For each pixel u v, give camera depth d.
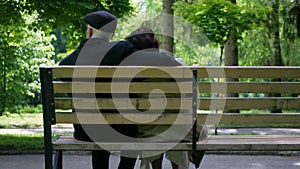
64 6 13.05
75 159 10.03
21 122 20.00
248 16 15.43
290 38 24.28
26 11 13.27
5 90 22.56
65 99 4.70
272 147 4.74
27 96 28.05
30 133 15.36
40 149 11.34
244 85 4.74
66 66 4.65
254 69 4.73
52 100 4.69
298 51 27.47
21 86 22.25
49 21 13.84
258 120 4.79
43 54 21.84
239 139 5.07
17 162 9.77
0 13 13.39
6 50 20.52
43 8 13.05
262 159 10.09
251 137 5.25
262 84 4.75
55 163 5.10
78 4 12.76
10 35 15.34
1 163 9.64
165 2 15.63
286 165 9.44
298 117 4.79
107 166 5.53
